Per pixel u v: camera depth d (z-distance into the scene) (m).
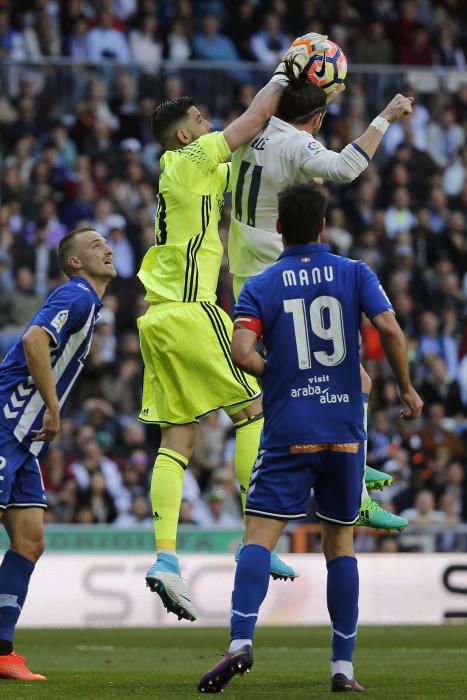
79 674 17.33
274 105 16.36
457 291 46.19
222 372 16.97
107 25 49.38
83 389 40.12
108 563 32.16
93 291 16.58
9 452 15.94
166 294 17.06
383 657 21.11
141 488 37.50
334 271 13.79
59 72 46.75
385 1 54.66
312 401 13.65
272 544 13.80
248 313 13.74
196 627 31.27
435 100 50.09
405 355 13.53
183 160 16.88
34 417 16.08
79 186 45.09
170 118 17.50
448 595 33.19
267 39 51.50
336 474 13.78
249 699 13.10
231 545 33.19
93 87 46.84
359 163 15.64
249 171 16.48
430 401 42.62
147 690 14.38
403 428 39.91
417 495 37.84
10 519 16.45
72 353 16.27
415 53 53.22
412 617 32.94
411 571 33.06
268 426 13.78
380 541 34.16
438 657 21.11
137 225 44.53
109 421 39.09
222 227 43.53
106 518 35.97
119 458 38.34
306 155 15.97
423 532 34.25
